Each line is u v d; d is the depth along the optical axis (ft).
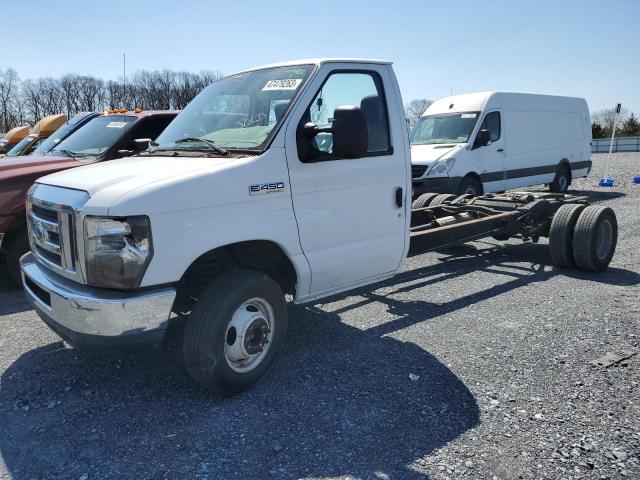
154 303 11.43
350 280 15.46
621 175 73.20
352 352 15.64
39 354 15.72
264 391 13.37
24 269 13.58
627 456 10.71
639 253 27.99
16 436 11.57
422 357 15.28
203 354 12.26
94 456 10.82
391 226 16.15
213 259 13.84
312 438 11.37
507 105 43.16
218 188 12.14
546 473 10.24
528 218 24.97
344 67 14.96
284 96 14.08
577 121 52.60
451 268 25.41
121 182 11.87
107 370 14.61
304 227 13.83
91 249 11.32
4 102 214.07
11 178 21.47
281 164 13.26
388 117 15.92
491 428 11.72
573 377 14.01
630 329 17.13
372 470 10.34
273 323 13.57
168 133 15.93
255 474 10.24
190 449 11.02
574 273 24.26
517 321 18.01
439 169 37.83
